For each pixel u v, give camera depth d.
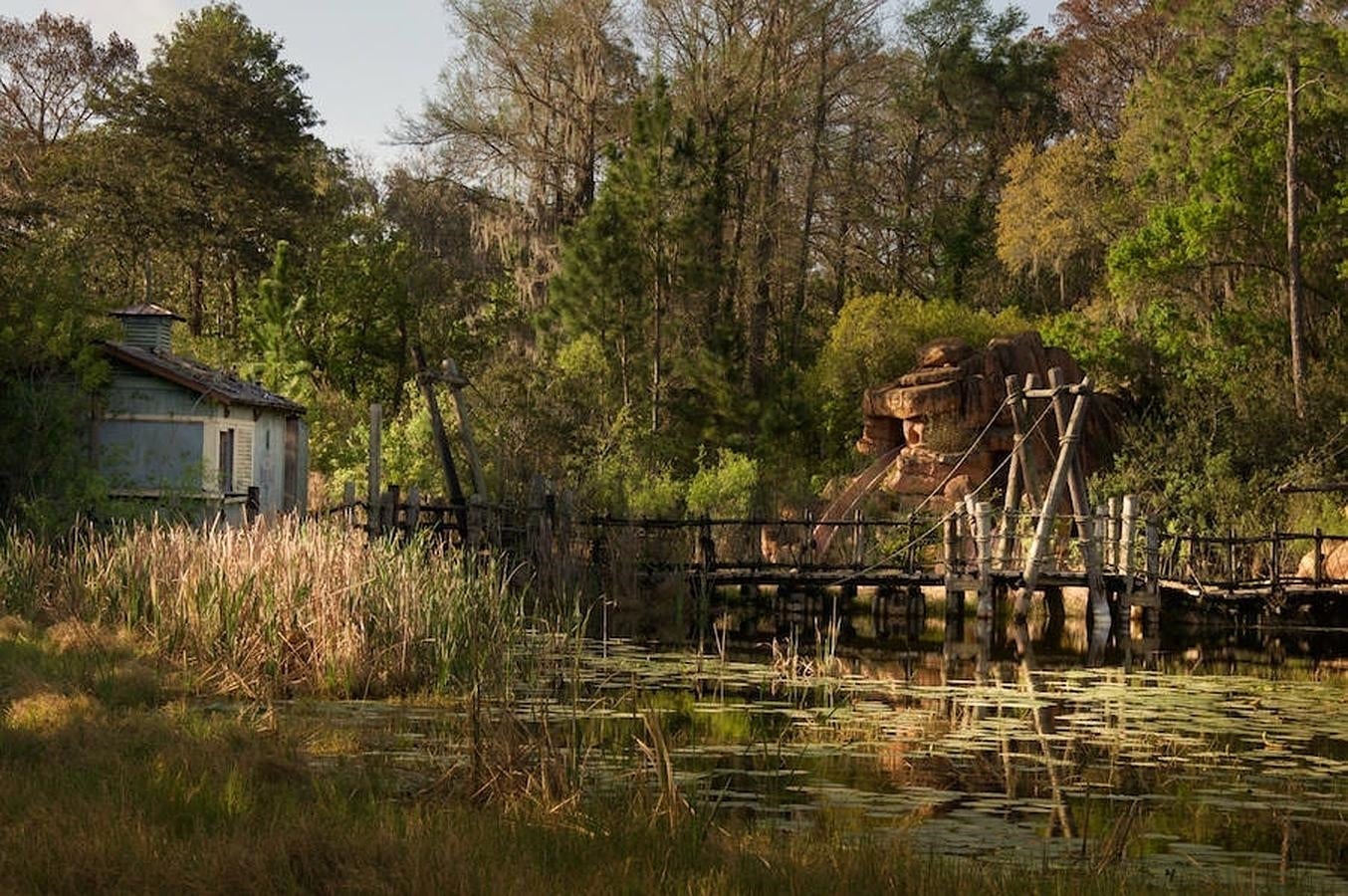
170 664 16.33
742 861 8.77
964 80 59.91
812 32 48.12
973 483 36.38
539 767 10.90
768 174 49.28
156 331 29.50
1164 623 28.52
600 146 48.31
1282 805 12.27
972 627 27.53
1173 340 40.06
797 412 41.72
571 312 42.03
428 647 16.95
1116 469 35.31
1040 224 48.25
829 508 36.34
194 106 55.88
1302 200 40.06
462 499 27.52
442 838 8.71
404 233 53.78
